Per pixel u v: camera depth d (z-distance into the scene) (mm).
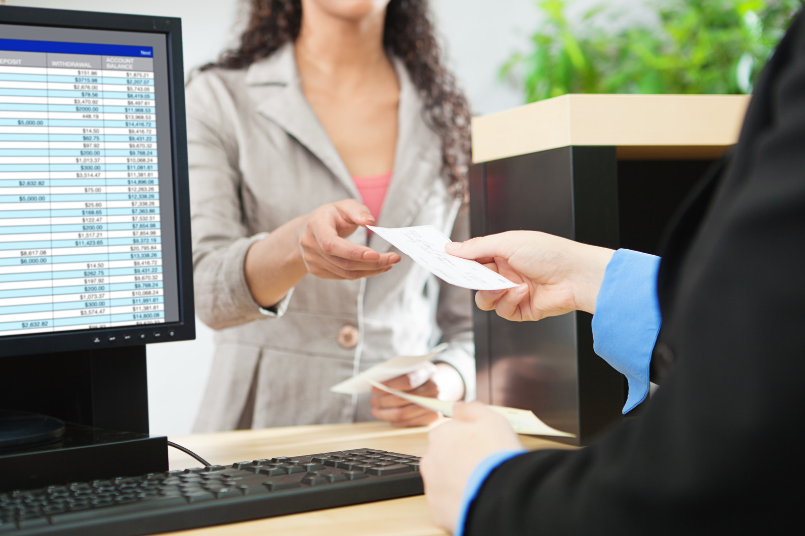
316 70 1641
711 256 307
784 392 275
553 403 839
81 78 701
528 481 373
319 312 1596
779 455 279
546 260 754
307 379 1602
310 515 537
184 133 749
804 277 275
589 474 339
